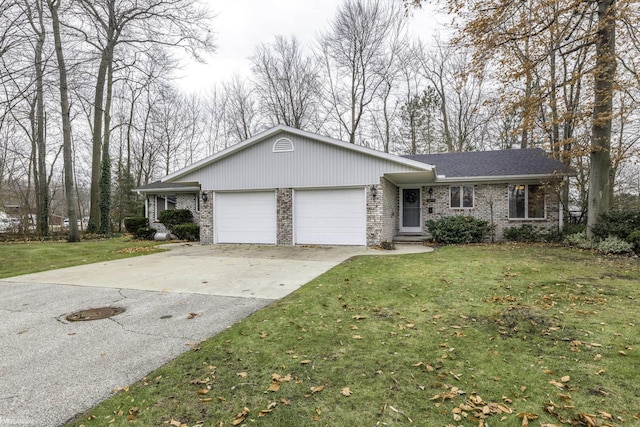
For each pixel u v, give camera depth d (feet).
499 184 46.83
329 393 8.97
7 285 22.44
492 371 10.03
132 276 24.71
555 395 8.74
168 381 9.64
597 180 35.70
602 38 32.89
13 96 31.91
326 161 41.04
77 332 13.52
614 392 8.82
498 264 26.86
